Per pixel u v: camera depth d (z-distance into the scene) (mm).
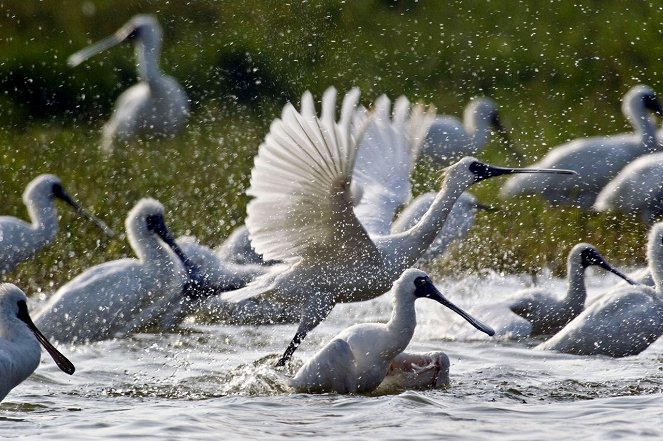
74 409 10023
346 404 10156
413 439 8898
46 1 29453
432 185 22016
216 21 27234
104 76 27562
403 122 14188
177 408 10000
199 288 14539
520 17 28656
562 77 27078
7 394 10367
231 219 20094
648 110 20922
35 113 26219
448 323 14289
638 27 28422
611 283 17875
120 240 18844
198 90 26031
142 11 28406
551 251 18688
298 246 12266
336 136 11328
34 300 16172
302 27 25562
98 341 13906
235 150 23922
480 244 18812
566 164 19984
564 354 13094
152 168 22688
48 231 16156
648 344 13156
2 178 21859
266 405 10086
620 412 9812
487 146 24609
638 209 19031
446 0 28375
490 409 9961
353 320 15125
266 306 14617
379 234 13484
